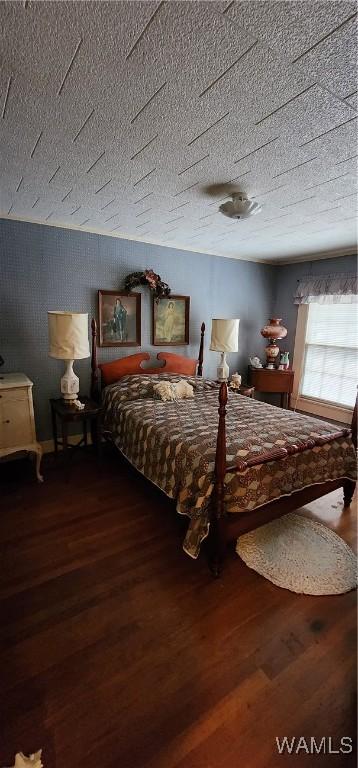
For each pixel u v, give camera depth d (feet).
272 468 6.42
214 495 5.75
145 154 5.74
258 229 10.39
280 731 3.75
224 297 14.67
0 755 3.46
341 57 3.48
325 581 5.87
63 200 7.98
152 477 7.66
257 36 3.28
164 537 6.99
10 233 9.32
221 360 13.46
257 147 5.45
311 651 4.66
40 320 10.22
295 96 4.15
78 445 10.81
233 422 8.09
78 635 4.79
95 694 4.04
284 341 16.30
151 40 3.36
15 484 9.06
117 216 9.24
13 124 4.84
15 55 3.55
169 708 3.92
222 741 3.63
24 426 8.79
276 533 7.13
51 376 10.73
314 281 14.39
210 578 5.91
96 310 11.23
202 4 2.94
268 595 5.59
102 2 2.95
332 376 14.52
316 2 2.89
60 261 10.23
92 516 7.66
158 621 5.05
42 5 2.99
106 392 10.81
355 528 7.42
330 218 9.18
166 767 3.40
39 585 5.64
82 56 3.57
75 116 4.65
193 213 8.87
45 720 3.76
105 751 3.51
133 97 4.23
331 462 7.49
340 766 3.45
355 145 5.33
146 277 11.55
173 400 10.18
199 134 5.08
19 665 4.34
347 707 4.00
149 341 12.67
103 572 5.98
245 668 4.40
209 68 3.70
